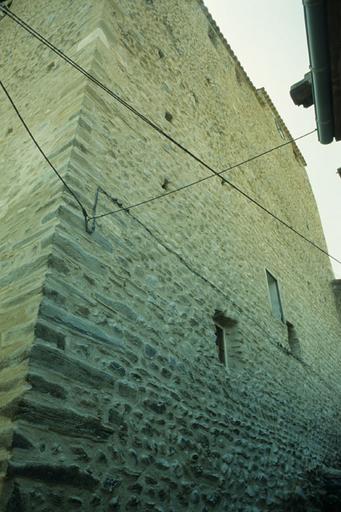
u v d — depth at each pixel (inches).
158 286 140.3
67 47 187.9
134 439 102.4
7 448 74.5
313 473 194.9
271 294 247.8
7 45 265.9
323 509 184.2
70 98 151.6
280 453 171.9
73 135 132.3
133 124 170.2
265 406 176.4
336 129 116.3
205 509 115.7
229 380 157.9
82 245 113.3
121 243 130.6
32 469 75.3
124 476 94.9
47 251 103.5
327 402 257.8
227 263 200.4
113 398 101.3
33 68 208.4
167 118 203.6
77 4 212.5
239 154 284.4
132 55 195.0
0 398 83.7
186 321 147.3
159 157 180.2
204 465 123.3
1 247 123.0
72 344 96.2
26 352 86.4
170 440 114.4
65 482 80.4
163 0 261.9
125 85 176.2
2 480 70.7
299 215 384.5
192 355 141.9
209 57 305.4
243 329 185.6
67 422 86.4
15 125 183.3
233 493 130.5
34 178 135.3
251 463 147.6
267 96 407.5
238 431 148.1
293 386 214.8
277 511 150.8
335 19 88.4
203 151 227.8
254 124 349.7
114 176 142.9
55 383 87.6
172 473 109.7
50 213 113.2
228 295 186.7
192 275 165.0
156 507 100.2
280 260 285.4
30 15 263.6
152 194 162.9
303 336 264.8
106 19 183.8
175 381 127.4
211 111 266.2
